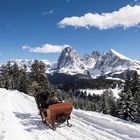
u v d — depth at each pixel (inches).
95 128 523.5
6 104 957.8
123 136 449.4
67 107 527.5
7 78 4229.8
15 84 4340.6
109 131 491.8
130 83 2135.8
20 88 3636.8
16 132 470.6
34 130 515.2
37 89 644.1
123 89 2138.3
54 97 575.2
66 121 596.4
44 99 585.3
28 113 747.4
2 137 426.3
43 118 596.1
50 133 487.5
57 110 518.9
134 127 505.7
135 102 2085.4
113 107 2947.8
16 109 828.6
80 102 4822.8
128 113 2053.4
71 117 650.2
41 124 574.9
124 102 2079.2
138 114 2080.5
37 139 446.3
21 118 653.9
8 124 533.0
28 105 981.8
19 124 567.5
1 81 4185.5
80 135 466.0
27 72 3703.3
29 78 3508.9
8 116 647.8
